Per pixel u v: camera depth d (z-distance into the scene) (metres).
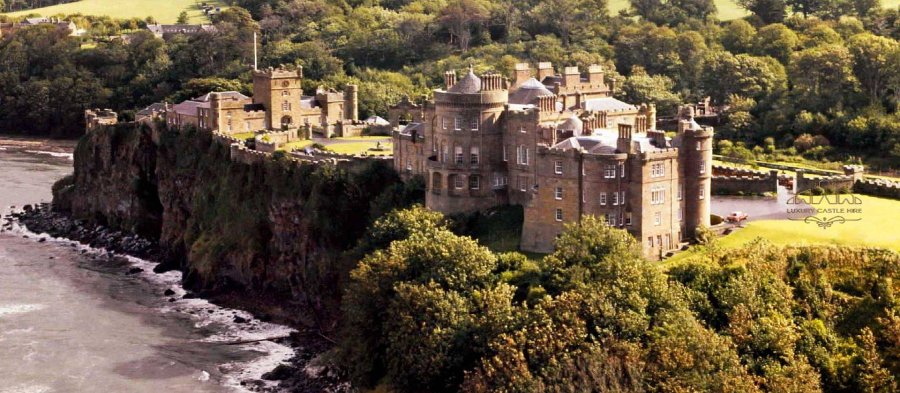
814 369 181.88
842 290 197.25
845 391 180.75
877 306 190.62
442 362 191.75
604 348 178.75
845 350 185.25
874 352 180.62
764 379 176.38
